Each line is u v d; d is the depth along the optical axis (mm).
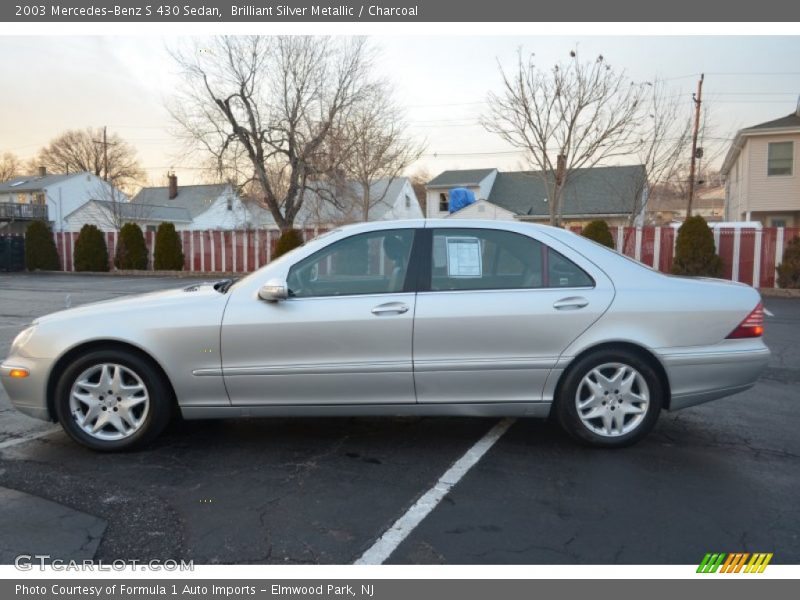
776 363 6891
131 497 3365
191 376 3869
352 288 3951
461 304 3842
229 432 4461
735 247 16250
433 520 3104
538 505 3266
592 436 3977
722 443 4203
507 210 33406
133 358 3895
